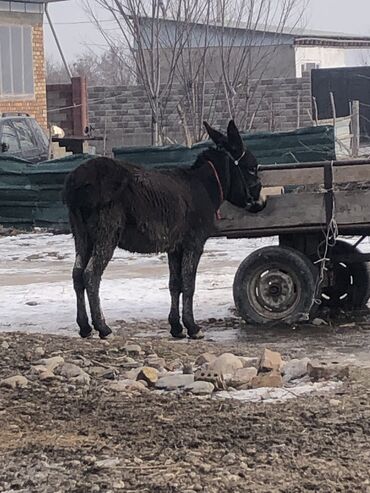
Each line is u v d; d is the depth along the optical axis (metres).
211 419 6.84
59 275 15.02
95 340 10.05
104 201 9.67
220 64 25.53
